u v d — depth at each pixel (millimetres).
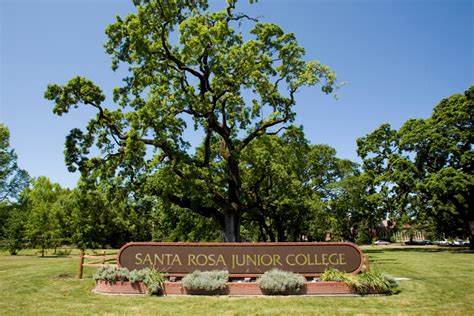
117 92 18969
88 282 15102
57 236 47875
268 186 29062
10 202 51062
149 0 18328
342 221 54125
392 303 10578
